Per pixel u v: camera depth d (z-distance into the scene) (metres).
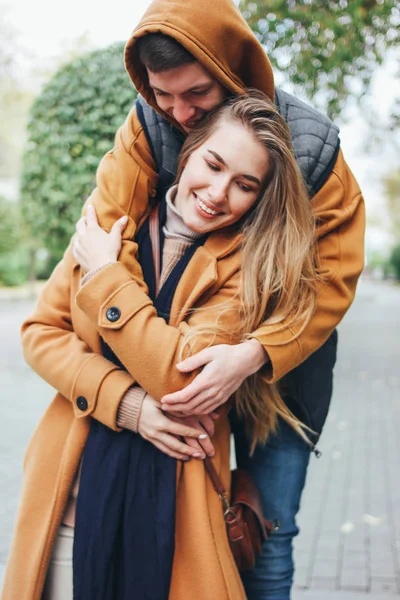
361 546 3.41
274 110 1.46
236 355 1.41
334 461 4.91
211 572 1.42
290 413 1.74
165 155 1.57
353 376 8.77
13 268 27.08
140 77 1.47
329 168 1.60
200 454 1.46
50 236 5.25
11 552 1.51
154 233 1.56
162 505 1.43
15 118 17.70
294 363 1.51
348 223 1.64
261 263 1.49
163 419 1.42
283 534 1.87
